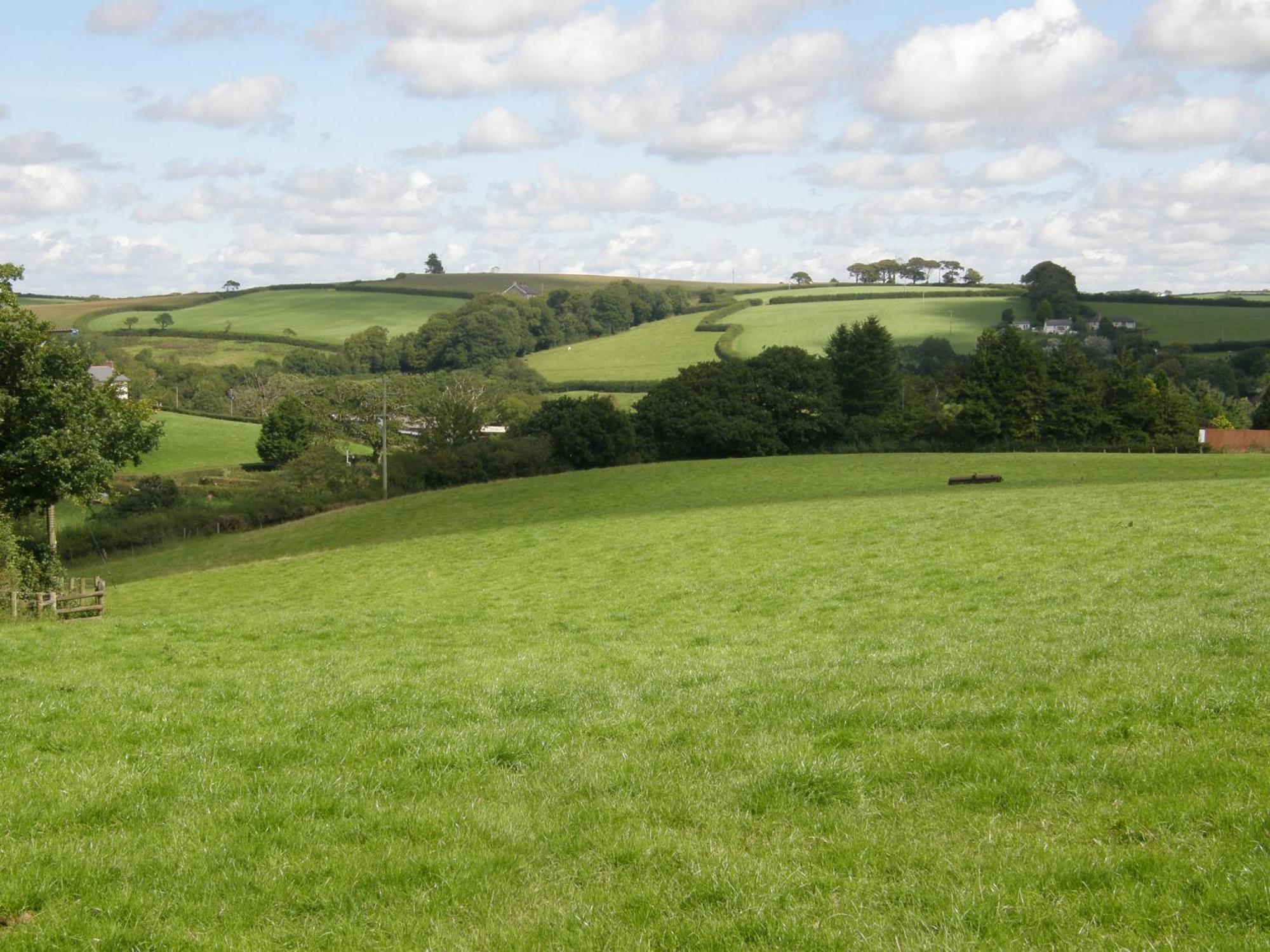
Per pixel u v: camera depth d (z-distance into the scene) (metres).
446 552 54.34
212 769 12.65
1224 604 21.58
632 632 26.69
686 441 114.31
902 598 28.73
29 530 74.56
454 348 186.38
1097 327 180.62
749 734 13.48
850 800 10.81
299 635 27.36
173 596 50.94
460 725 14.75
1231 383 147.25
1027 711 13.12
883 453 101.50
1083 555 31.58
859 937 7.81
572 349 196.50
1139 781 10.34
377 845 10.23
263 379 170.50
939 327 189.25
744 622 27.47
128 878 9.60
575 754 13.10
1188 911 7.75
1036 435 115.38
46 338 44.28
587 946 8.03
